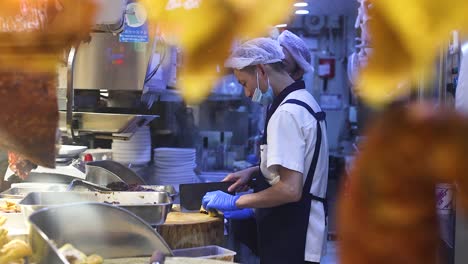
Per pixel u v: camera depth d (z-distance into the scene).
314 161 2.73
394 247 0.48
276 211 2.77
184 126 5.55
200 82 0.78
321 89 8.41
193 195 3.07
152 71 3.21
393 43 0.53
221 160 5.66
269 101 2.95
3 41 1.11
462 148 0.46
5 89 1.21
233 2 0.73
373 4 0.54
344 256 0.50
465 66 0.72
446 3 0.50
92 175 3.35
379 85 0.52
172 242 2.51
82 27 1.10
